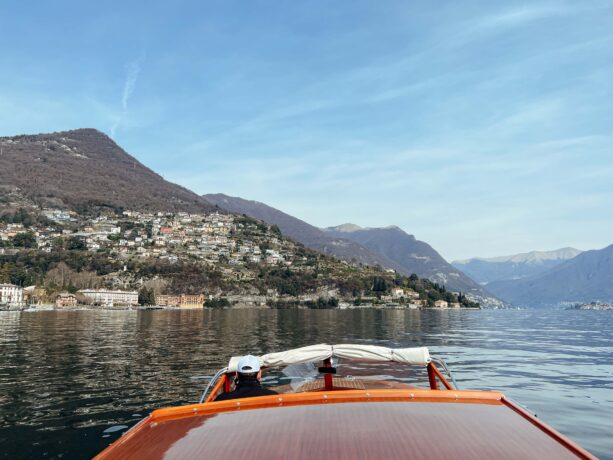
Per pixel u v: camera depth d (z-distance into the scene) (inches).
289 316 5211.6
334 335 2006.6
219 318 4471.0
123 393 668.7
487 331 2362.2
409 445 177.0
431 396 235.5
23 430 490.3
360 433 188.9
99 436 471.2
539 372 857.5
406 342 1622.8
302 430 194.2
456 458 166.9
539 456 170.4
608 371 874.8
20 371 883.4
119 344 1505.9
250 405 232.5
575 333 2187.5
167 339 1737.2
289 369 376.2
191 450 182.9
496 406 227.3
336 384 370.9
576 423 499.8
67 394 664.4
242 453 175.9
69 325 2918.3
